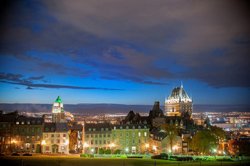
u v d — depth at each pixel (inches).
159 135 7086.6
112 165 3474.4
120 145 7140.8
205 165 3452.3
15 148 6427.2
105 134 7106.3
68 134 6761.8
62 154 5649.6
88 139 6998.0
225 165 3440.0
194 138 6146.7
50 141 6584.6
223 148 7155.5
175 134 7032.5
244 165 3474.4
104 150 5861.2
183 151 6766.7
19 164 3351.4
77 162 3705.7
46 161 3705.7
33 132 6545.3
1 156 4490.7
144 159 4232.3
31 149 6496.1
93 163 3639.3
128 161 3907.5
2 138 6348.4
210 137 6033.5
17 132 6471.5
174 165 3501.5
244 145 6766.7
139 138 7253.9
